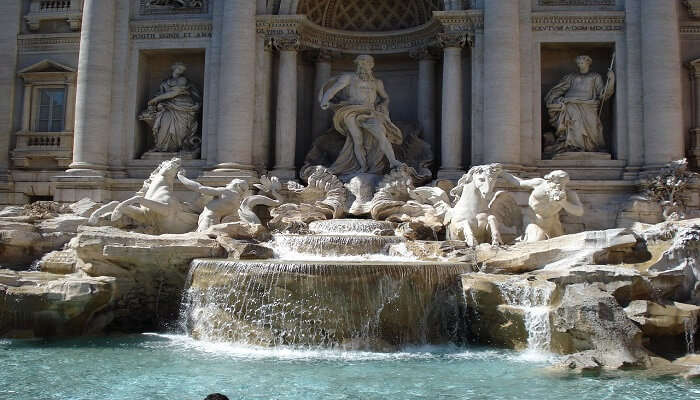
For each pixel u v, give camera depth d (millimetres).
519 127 25406
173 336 17734
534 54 26328
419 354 15617
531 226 20422
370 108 26328
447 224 21594
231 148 25906
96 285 17234
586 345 14836
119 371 13562
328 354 15430
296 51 27250
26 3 29844
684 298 16719
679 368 14133
